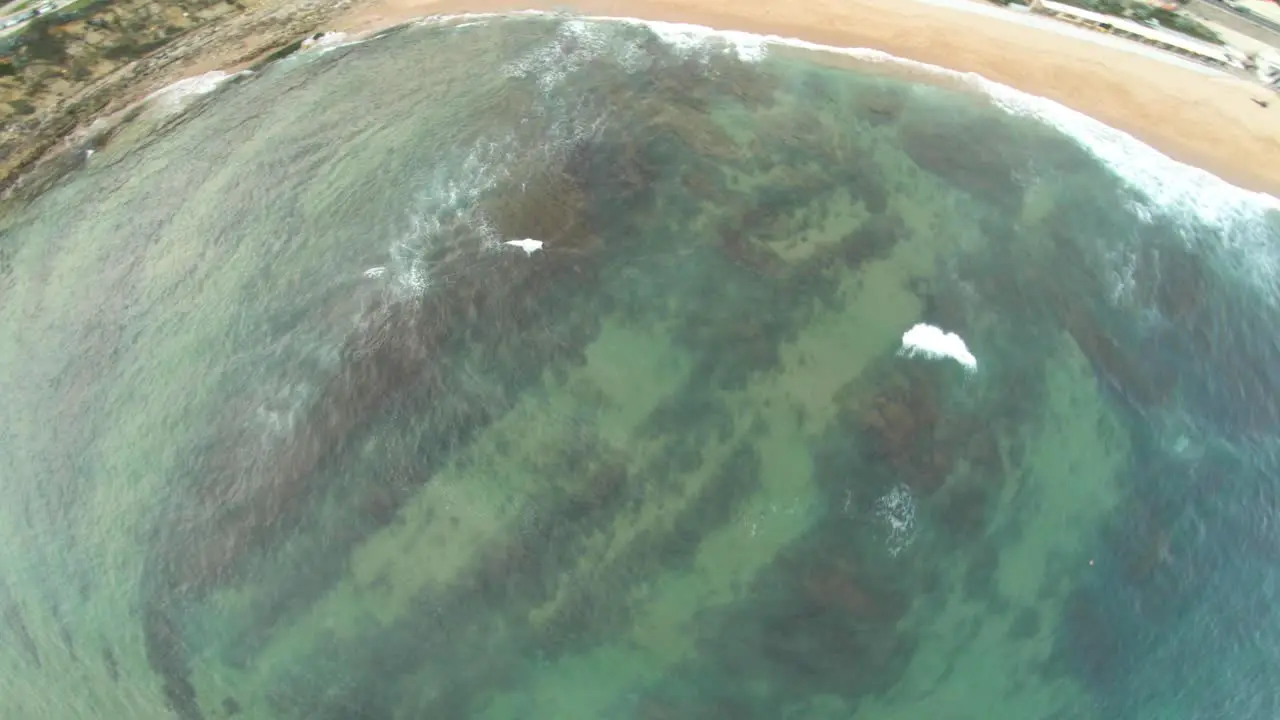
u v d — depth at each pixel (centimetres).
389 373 2241
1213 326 2241
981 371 2169
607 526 2019
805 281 2328
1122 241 2359
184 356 2353
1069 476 2036
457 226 2478
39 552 2120
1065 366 2175
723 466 2072
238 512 2103
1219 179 2467
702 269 2362
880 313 2264
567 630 1916
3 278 2550
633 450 2111
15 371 2389
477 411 2184
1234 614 1911
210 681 1923
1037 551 1962
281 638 1952
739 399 2156
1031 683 1853
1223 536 1978
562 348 2261
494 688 1867
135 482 2183
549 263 2392
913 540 1970
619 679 1867
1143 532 1978
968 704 1836
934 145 2562
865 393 2144
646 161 2575
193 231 2566
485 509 2053
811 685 1850
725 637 1891
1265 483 2039
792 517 2006
